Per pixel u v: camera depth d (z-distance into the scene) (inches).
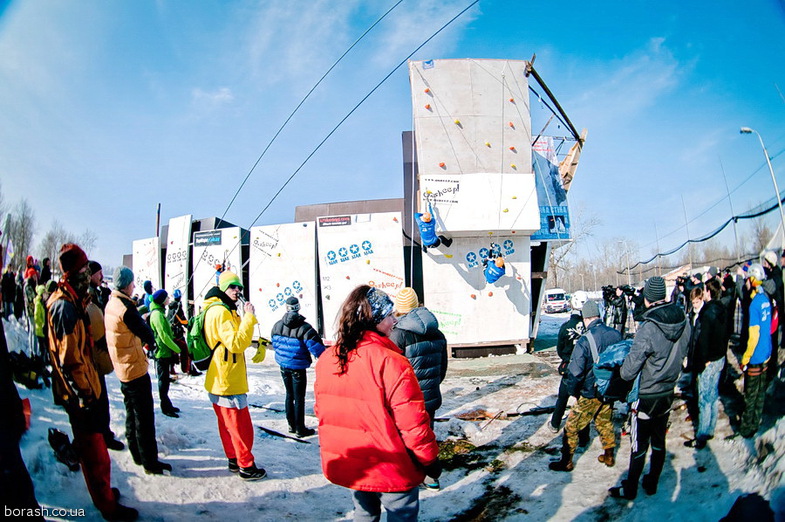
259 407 274.4
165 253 645.9
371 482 99.1
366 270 454.0
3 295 120.9
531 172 421.7
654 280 148.0
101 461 125.3
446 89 416.5
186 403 265.1
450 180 412.5
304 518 147.3
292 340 221.6
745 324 163.0
